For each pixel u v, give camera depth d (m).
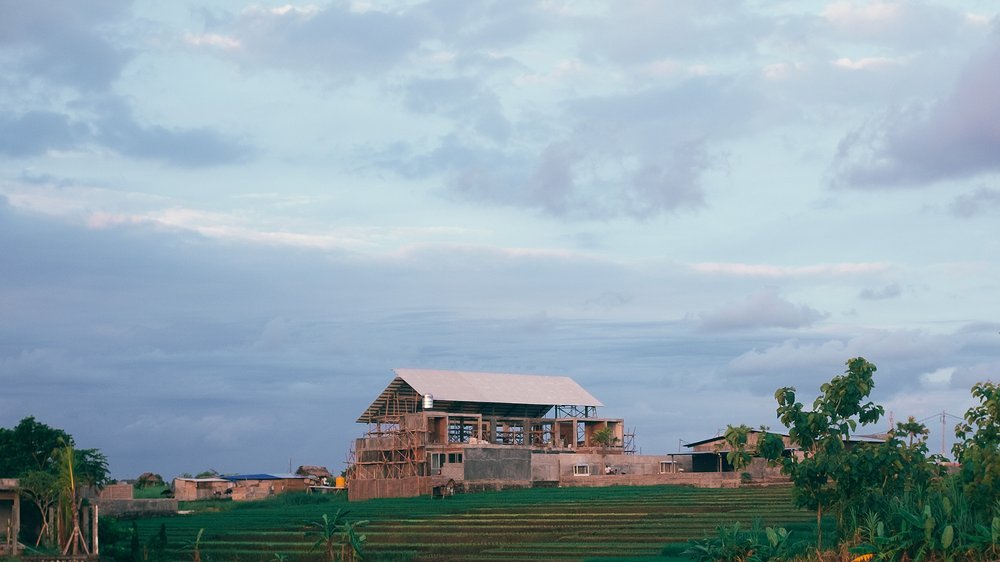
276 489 130.88
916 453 46.12
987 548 39.44
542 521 80.06
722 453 113.31
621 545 66.25
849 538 43.78
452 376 125.69
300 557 67.75
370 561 64.81
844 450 46.53
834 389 46.66
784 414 46.94
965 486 41.34
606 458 116.38
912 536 40.97
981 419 44.69
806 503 46.53
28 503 63.91
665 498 90.19
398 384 124.00
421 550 68.94
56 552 59.34
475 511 88.94
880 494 44.53
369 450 119.62
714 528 70.38
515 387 128.62
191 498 129.38
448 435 117.25
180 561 66.69
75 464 61.06
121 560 64.12
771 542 47.44
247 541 77.62
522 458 113.12
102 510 97.69
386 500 106.56
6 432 69.44
